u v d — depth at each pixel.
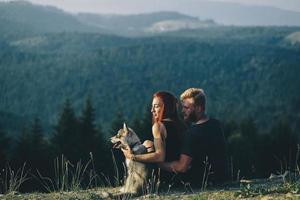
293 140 62.41
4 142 51.03
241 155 54.78
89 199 6.77
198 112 7.07
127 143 6.94
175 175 7.06
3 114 152.50
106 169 43.84
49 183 29.83
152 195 6.64
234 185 7.14
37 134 49.81
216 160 7.06
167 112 7.04
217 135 7.09
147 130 57.31
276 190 6.20
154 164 7.01
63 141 49.84
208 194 6.41
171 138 7.02
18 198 7.11
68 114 53.69
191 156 6.89
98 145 48.66
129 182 7.02
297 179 7.48
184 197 6.38
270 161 58.75
